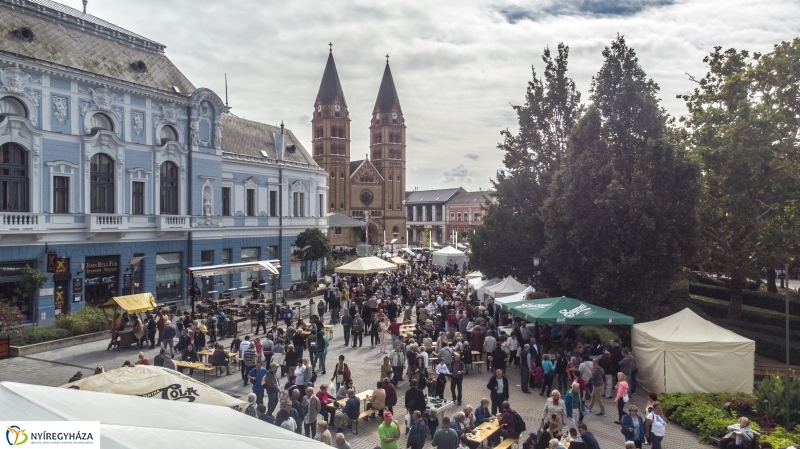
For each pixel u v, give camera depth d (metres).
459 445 14.07
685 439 17.31
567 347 25.30
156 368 13.98
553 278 35.06
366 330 32.19
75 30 34.94
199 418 8.94
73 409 7.87
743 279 33.12
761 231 31.45
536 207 37.31
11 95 29.59
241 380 22.72
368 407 18.42
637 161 27.22
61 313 32.03
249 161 47.94
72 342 28.23
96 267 34.66
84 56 34.31
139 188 37.62
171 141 39.44
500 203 39.34
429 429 16.55
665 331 21.55
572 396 17.33
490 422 16.28
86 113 33.66
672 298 38.38
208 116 43.12
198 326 25.58
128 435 6.77
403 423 18.39
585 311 23.22
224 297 43.56
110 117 35.16
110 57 36.31
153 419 8.12
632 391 21.33
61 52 32.81
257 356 19.84
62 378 22.42
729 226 31.83
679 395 19.73
